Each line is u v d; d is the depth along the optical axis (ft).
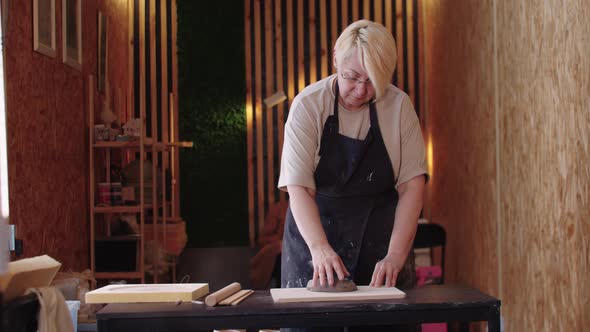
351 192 9.08
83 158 18.29
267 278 20.06
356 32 7.90
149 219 22.49
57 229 15.79
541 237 13.34
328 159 8.90
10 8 13.03
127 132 18.67
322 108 8.74
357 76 7.98
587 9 10.80
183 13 25.53
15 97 13.26
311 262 9.14
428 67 25.70
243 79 25.77
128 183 19.25
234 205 25.81
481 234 18.20
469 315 7.09
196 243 25.72
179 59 25.52
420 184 8.89
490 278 17.30
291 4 25.93
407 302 7.07
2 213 4.09
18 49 13.47
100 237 18.42
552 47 12.51
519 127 14.70
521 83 14.51
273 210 22.81
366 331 8.38
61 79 16.43
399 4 26.00
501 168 16.15
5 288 5.92
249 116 25.77
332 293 7.55
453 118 21.63
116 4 23.07
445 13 22.67
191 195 25.68
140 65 25.18
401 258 8.34
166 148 22.27
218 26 25.71
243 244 25.80
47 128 15.24
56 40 16.02
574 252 11.57
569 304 11.84
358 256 9.09
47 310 6.52
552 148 12.64
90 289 15.64
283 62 25.94
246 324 6.91
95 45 19.97
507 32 15.49
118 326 6.83
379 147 8.84
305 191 8.63
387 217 9.18
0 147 12.51
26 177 13.79
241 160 25.80
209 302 7.07
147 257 19.29
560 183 12.23
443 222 23.20
